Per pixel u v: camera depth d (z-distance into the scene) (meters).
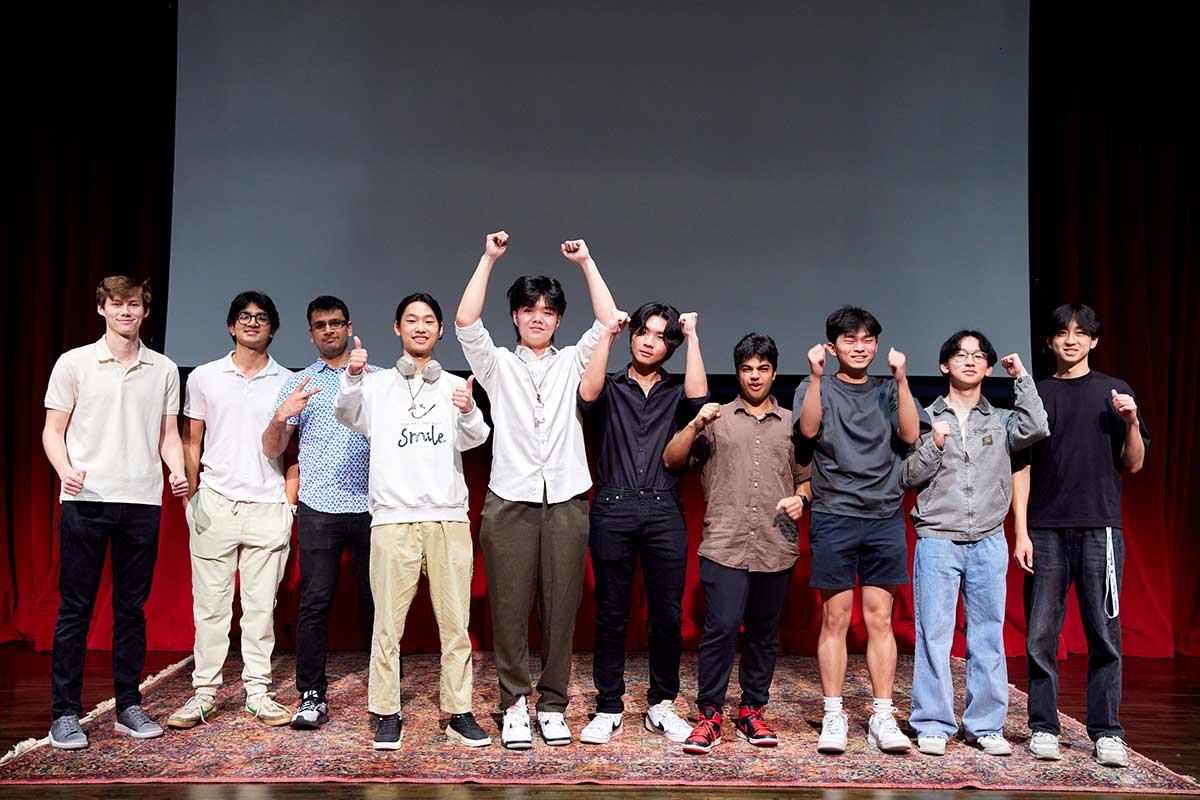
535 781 2.49
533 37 4.46
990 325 4.45
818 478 2.91
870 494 2.84
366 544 3.11
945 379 4.43
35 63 4.67
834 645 2.86
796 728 3.04
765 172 4.45
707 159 4.45
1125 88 4.71
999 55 4.48
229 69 4.45
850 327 2.91
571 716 3.13
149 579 2.90
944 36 4.48
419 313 2.88
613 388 2.97
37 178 4.65
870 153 4.46
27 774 2.50
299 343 4.39
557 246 4.42
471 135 4.44
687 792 2.45
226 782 2.46
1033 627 2.84
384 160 4.43
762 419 2.92
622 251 4.43
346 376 2.76
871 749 2.82
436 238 4.41
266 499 3.11
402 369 2.86
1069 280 4.64
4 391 4.64
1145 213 4.75
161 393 2.92
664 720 2.92
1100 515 2.79
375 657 2.78
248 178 4.42
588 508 2.94
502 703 2.84
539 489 2.83
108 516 2.79
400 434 2.82
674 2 4.47
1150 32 4.70
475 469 4.29
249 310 3.08
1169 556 4.59
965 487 2.86
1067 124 4.70
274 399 3.14
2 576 4.55
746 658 2.93
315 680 3.02
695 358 3.00
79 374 2.80
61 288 4.70
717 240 4.44
